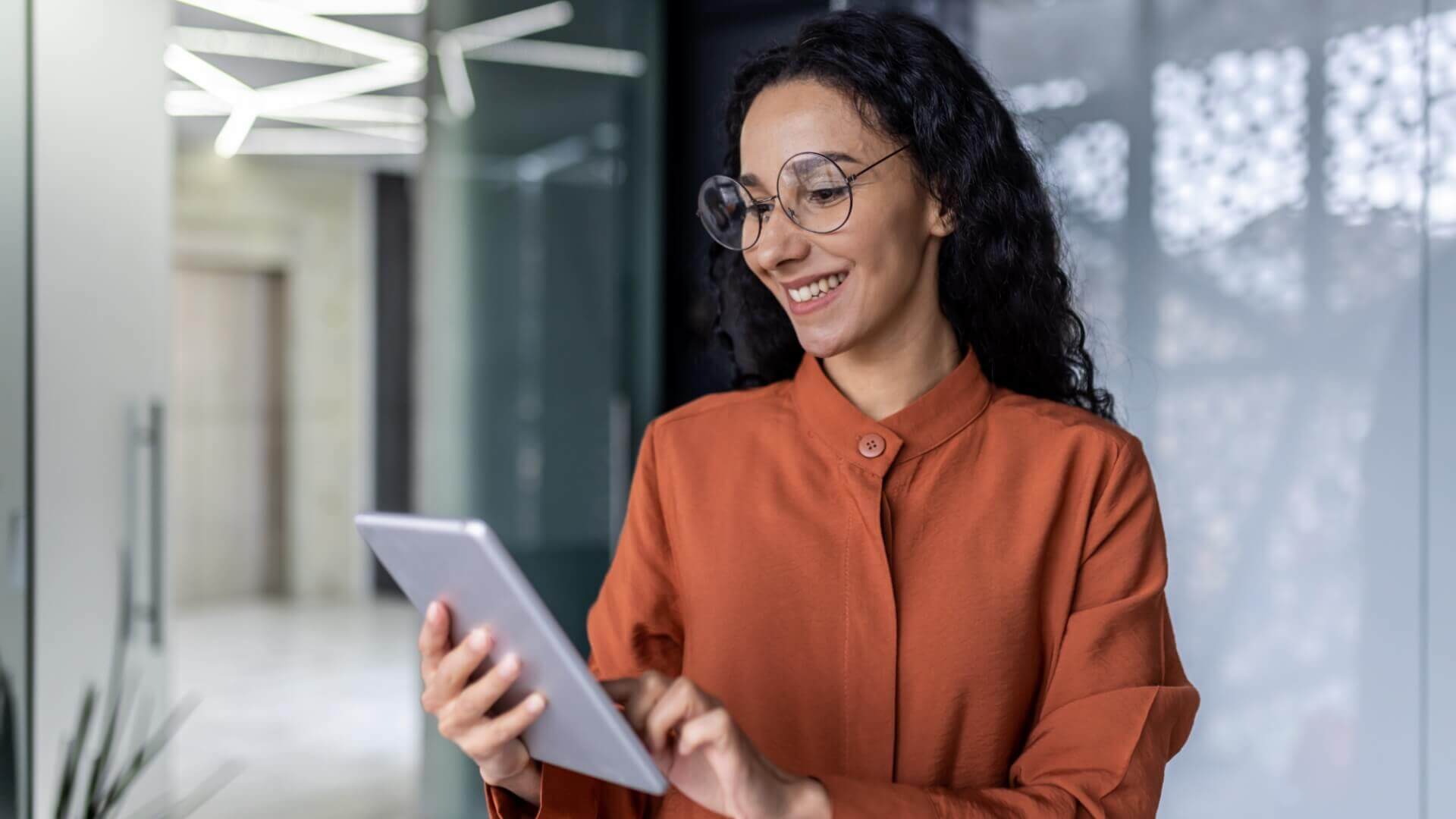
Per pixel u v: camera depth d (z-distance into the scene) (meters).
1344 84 2.22
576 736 0.70
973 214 0.91
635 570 0.97
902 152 0.87
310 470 7.21
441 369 3.38
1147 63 2.48
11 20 2.38
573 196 3.44
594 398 3.44
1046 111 2.63
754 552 0.90
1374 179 2.19
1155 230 2.48
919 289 0.92
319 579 7.24
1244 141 2.36
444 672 0.69
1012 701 0.87
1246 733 2.37
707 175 3.40
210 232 6.89
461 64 3.36
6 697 2.33
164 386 2.85
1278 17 2.30
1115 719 0.83
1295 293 2.30
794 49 0.89
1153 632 0.88
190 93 5.57
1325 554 2.27
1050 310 1.00
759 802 0.70
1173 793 2.46
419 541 0.68
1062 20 2.60
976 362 0.94
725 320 1.14
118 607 2.66
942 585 0.88
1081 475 0.89
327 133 6.41
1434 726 2.13
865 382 0.93
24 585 2.37
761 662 0.89
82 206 2.56
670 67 3.51
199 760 4.25
